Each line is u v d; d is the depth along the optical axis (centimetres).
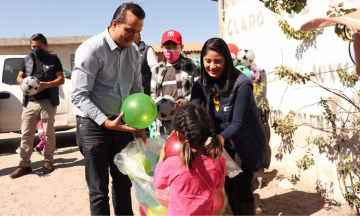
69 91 699
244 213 291
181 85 409
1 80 641
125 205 316
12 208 394
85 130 285
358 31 228
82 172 516
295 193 409
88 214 377
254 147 286
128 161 272
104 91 288
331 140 385
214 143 225
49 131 509
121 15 266
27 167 513
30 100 496
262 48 521
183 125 222
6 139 815
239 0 586
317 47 400
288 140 466
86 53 269
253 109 285
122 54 289
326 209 362
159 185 231
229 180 305
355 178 356
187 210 219
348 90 359
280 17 466
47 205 402
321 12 384
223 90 271
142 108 265
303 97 430
